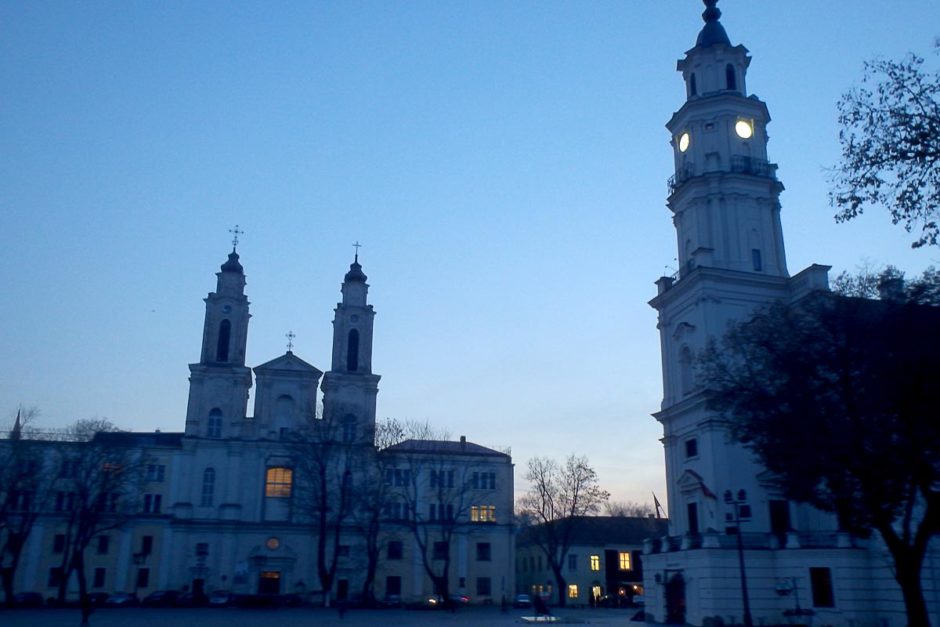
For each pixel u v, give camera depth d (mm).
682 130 60281
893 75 19812
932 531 31234
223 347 88125
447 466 89875
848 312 31812
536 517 88688
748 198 56500
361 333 92125
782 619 44531
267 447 85500
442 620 55625
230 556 81125
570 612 74562
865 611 42594
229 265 90312
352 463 81812
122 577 78500
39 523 77875
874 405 29906
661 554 51250
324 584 74312
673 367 56812
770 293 54312
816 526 48344
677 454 54844
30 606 68812
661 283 58656
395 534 85875
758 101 58688
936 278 29047
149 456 77188
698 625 45812
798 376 32406
